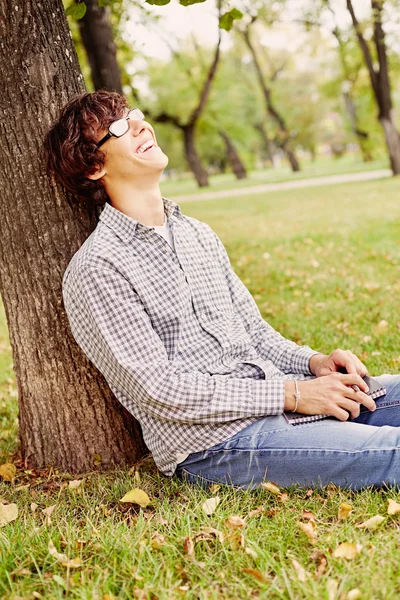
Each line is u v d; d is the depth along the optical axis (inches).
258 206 616.1
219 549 79.4
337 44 776.3
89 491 100.4
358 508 84.5
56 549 80.8
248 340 102.8
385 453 85.0
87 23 336.2
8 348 225.9
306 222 438.3
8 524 90.5
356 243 330.3
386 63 747.4
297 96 1626.5
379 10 578.2
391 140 779.4
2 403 159.2
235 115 1368.1
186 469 95.4
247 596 70.0
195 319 96.9
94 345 92.7
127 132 94.4
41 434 110.7
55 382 107.9
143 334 89.7
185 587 71.6
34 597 72.5
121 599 70.9
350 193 627.2
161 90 1155.9
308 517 83.9
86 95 96.4
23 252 105.0
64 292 95.4
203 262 100.7
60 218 104.2
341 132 1860.2
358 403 91.0
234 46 1268.5
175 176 2458.2
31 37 100.7
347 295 225.1
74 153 94.7
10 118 101.6
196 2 118.9
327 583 68.5
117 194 97.2
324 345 168.4
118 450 109.8
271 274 278.5
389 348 159.3
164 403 87.7
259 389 89.6
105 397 108.3
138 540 80.5
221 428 90.3
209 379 89.3
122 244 93.9
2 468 109.1
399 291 221.8
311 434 87.9
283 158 2620.6
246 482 91.9
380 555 74.2
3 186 103.7
